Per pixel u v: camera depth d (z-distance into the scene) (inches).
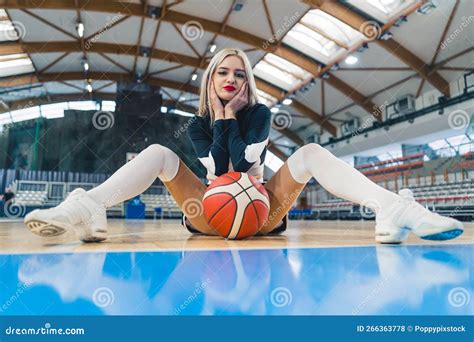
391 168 415.2
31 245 48.0
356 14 301.4
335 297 20.2
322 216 436.8
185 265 30.3
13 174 430.6
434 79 343.9
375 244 48.9
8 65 418.6
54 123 455.2
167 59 417.7
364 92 416.8
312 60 386.9
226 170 59.4
